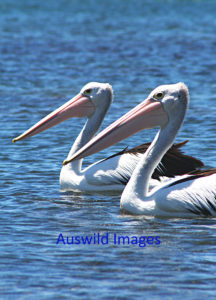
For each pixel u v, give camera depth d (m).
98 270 8.92
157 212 11.96
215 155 16.58
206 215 11.73
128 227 11.19
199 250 9.81
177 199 11.79
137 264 9.17
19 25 64.38
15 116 23.09
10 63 38.50
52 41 50.72
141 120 12.44
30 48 46.19
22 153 17.44
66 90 29.20
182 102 12.38
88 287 8.29
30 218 11.70
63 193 13.89
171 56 42.19
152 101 12.45
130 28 62.09
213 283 8.43
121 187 14.16
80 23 67.69
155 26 64.06
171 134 12.37
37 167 15.94
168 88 12.38
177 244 10.16
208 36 54.09
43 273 8.80
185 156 13.50
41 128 14.83
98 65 38.06
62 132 20.45
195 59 40.47
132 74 34.44
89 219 11.72
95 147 12.59
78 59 40.81
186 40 51.34
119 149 17.98
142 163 12.30
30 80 32.19
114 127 12.54
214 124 20.89
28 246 9.99
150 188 13.61
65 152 17.62
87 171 14.28
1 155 17.14
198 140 18.52
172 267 9.05
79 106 15.08
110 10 88.12
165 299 7.90
